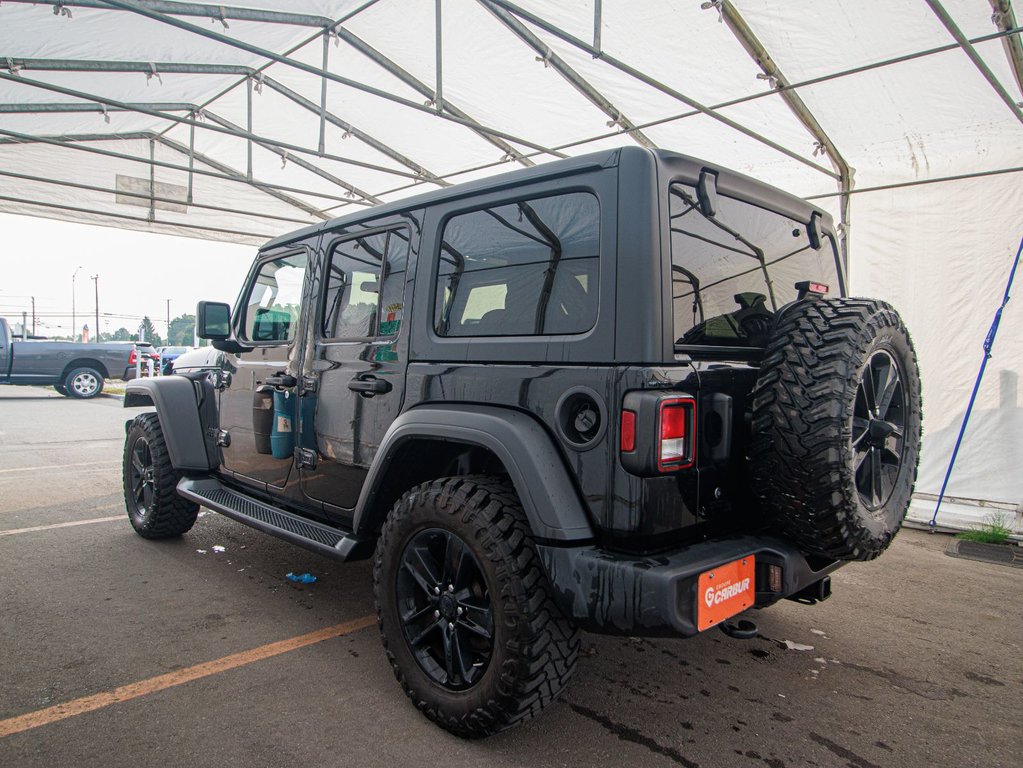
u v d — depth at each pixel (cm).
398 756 209
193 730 219
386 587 238
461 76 621
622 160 199
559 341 207
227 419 383
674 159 205
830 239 301
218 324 365
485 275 238
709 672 275
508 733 225
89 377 1474
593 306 203
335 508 294
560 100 627
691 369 197
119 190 918
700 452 200
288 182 950
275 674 260
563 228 215
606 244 199
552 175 217
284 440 328
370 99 702
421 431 231
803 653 296
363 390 274
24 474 651
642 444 182
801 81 502
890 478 235
